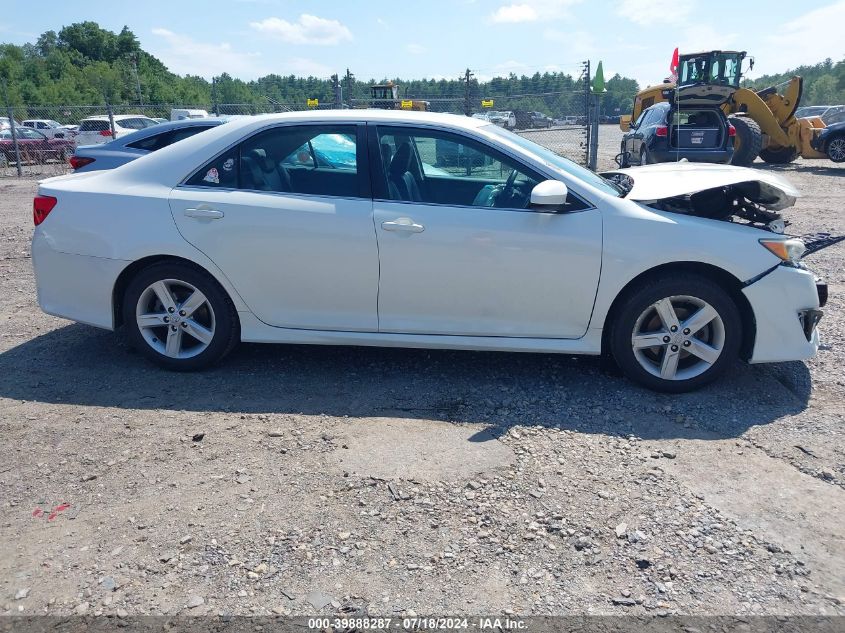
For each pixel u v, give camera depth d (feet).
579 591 8.20
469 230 13.12
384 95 60.13
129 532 9.33
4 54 282.97
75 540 9.18
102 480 10.59
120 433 12.04
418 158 13.74
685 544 9.02
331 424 12.35
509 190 13.47
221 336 14.32
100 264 14.14
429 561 8.71
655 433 12.00
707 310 13.01
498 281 13.25
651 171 15.42
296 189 13.80
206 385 14.03
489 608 7.93
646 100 68.69
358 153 13.73
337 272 13.57
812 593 8.13
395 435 11.93
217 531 9.32
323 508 9.82
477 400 13.28
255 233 13.60
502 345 13.62
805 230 29.48
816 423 12.26
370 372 14.66
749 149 56.13
